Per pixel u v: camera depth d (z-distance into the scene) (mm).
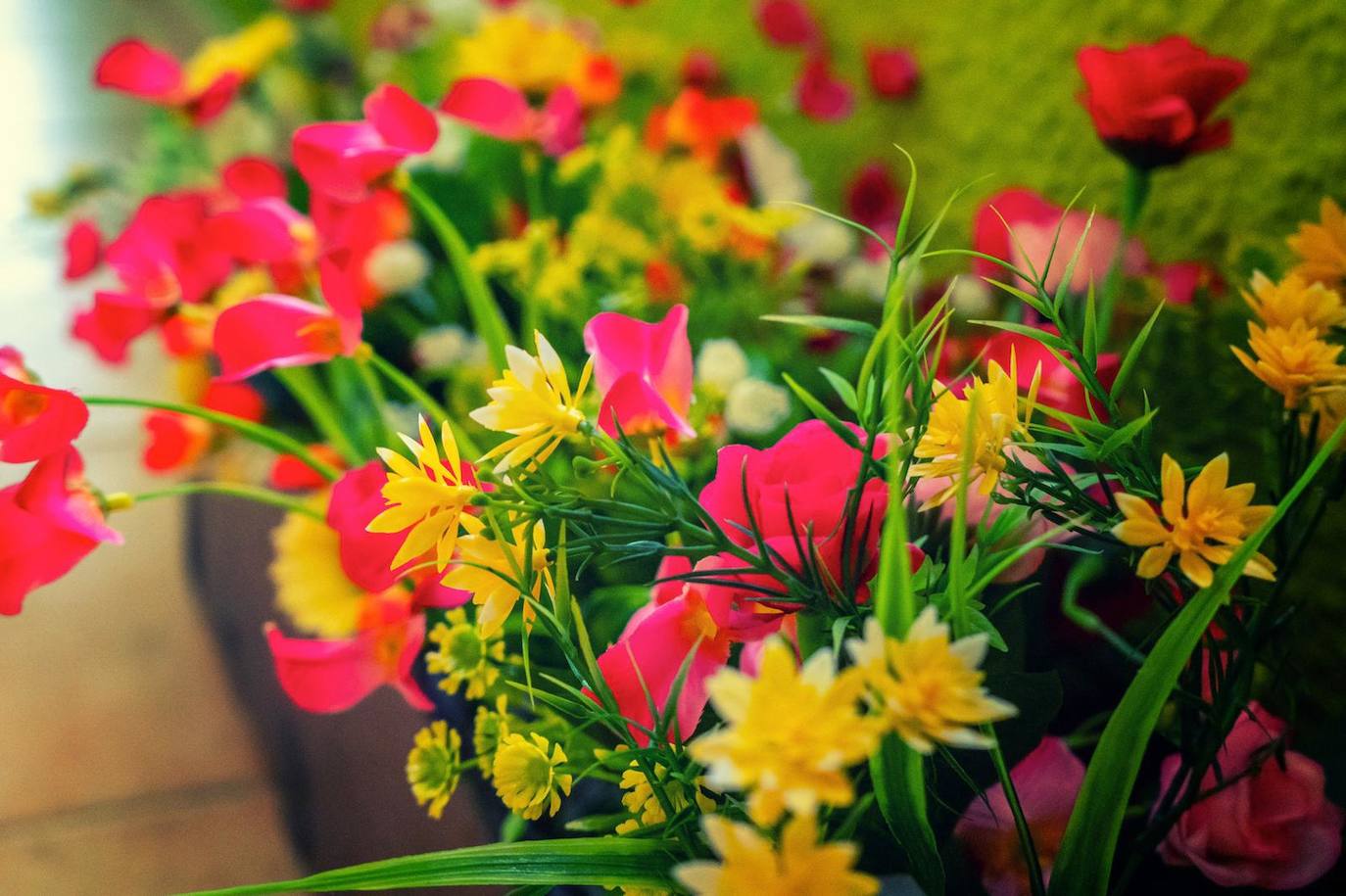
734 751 426
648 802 527
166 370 1996
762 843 432
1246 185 898
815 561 494
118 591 1559
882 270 970
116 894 1141
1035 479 510
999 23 1223
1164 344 765
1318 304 548
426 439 510
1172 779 580
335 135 646
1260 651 577
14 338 2082
